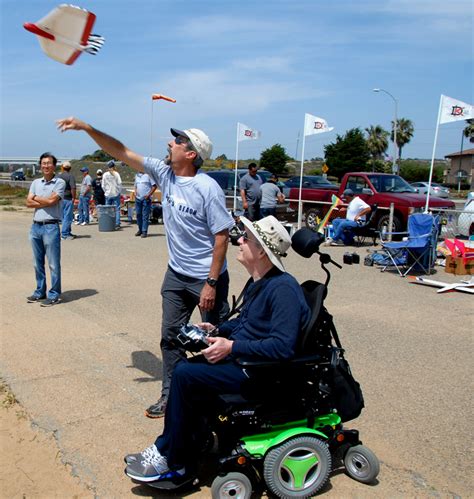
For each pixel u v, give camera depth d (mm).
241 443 3154
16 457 3693
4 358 5434
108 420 4211
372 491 3373
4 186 39031
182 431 3139
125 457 3393
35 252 7516
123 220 18859
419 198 13664
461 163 68312
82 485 3404
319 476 3244
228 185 18188
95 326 6543
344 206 14844
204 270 4215
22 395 4609
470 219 12141
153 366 5320
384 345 5969
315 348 3291
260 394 3152
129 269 10016
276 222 3230
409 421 4262
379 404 4543
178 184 4148
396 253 10000
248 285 3514
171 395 3150
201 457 3547
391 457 3756
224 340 3096
